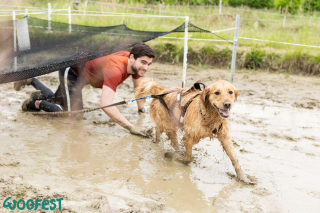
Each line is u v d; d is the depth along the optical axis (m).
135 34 5.29
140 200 3.30
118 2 16.23
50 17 11.70
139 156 4.46
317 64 10.83
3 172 3.69
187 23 5.64
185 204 3.28
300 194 3.57
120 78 5.20
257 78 10.10
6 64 3.92
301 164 4.34
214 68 11.36
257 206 3.29
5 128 5.12
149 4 17.98
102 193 3.40
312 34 12.81
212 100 3.68
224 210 3.19
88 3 16.22
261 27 14.37
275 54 11.33
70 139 4.91
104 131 5.37
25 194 3.26
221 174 4.02
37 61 4.04
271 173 4.05
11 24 4.76
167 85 8.68
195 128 3.97
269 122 6.05
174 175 3.93
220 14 15.11
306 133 5.54
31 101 5.83
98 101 7.00
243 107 7.02
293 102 7.57
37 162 4.05
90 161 4.20
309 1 18.03
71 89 5.57
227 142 3.98
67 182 3.59
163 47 11.89
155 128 5.33
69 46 4.44
